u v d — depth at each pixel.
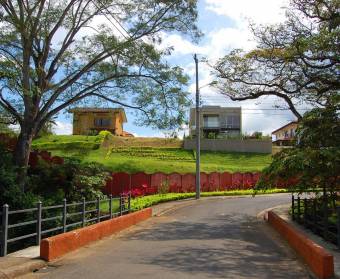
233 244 15.06
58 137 63.41
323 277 9.70
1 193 18.75
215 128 80.88
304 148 17.12
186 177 40.69
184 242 15.29
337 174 16.41
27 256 11.20
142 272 10.28
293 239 14.05
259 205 31.22
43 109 22.19
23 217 18.16
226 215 25.58
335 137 17.12
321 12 20.83
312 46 18.84
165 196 34.25
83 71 23.22
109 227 16.42
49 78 22.53
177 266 11.06
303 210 20.14
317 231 16.02
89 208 22.06
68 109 24.78
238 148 63.06
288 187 19.59
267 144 63.06
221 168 51.19
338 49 18.77
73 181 22.50
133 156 55.94
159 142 65.00
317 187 18.41
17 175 20.50
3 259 10.79
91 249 13.39
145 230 18.58
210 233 18.00
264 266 11.34
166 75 23.75
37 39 22.16
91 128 73.50
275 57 22.09
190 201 34.28
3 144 23.42
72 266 10.89
